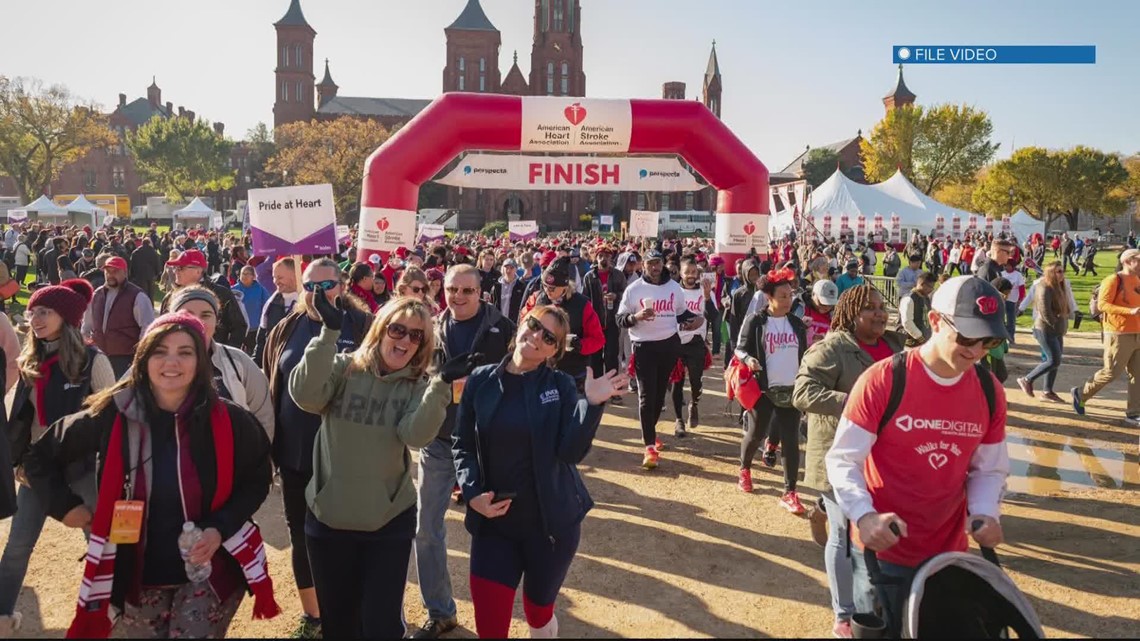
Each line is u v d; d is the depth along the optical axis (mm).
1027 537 5207
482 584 3146
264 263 10164
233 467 2812
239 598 2902
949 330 2627
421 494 3973
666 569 4746
